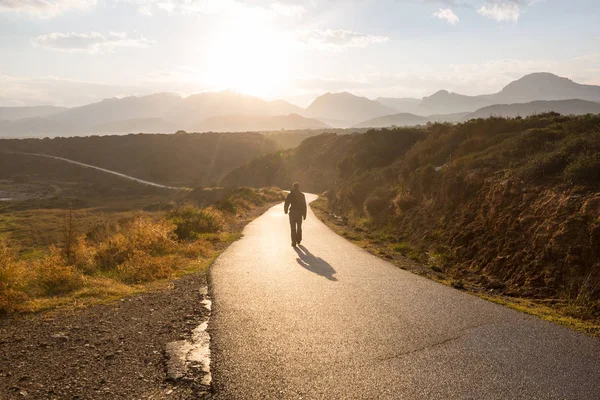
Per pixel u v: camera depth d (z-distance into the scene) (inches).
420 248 428.8
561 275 253.3
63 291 257.9
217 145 6614.2
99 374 138.4
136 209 2630.4
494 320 199.0
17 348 161.2
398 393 125.0
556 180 335.0
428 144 805.2
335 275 307.0
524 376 136.6
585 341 170.4
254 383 132.0
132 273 302.0
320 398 122.2
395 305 226.4
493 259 317.4
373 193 760.3
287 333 180.7
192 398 122.6
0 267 245.9
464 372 139.9
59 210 2566.4
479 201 411.8
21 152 5969.5
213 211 786.2
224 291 257.1
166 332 183.2
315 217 879.1
